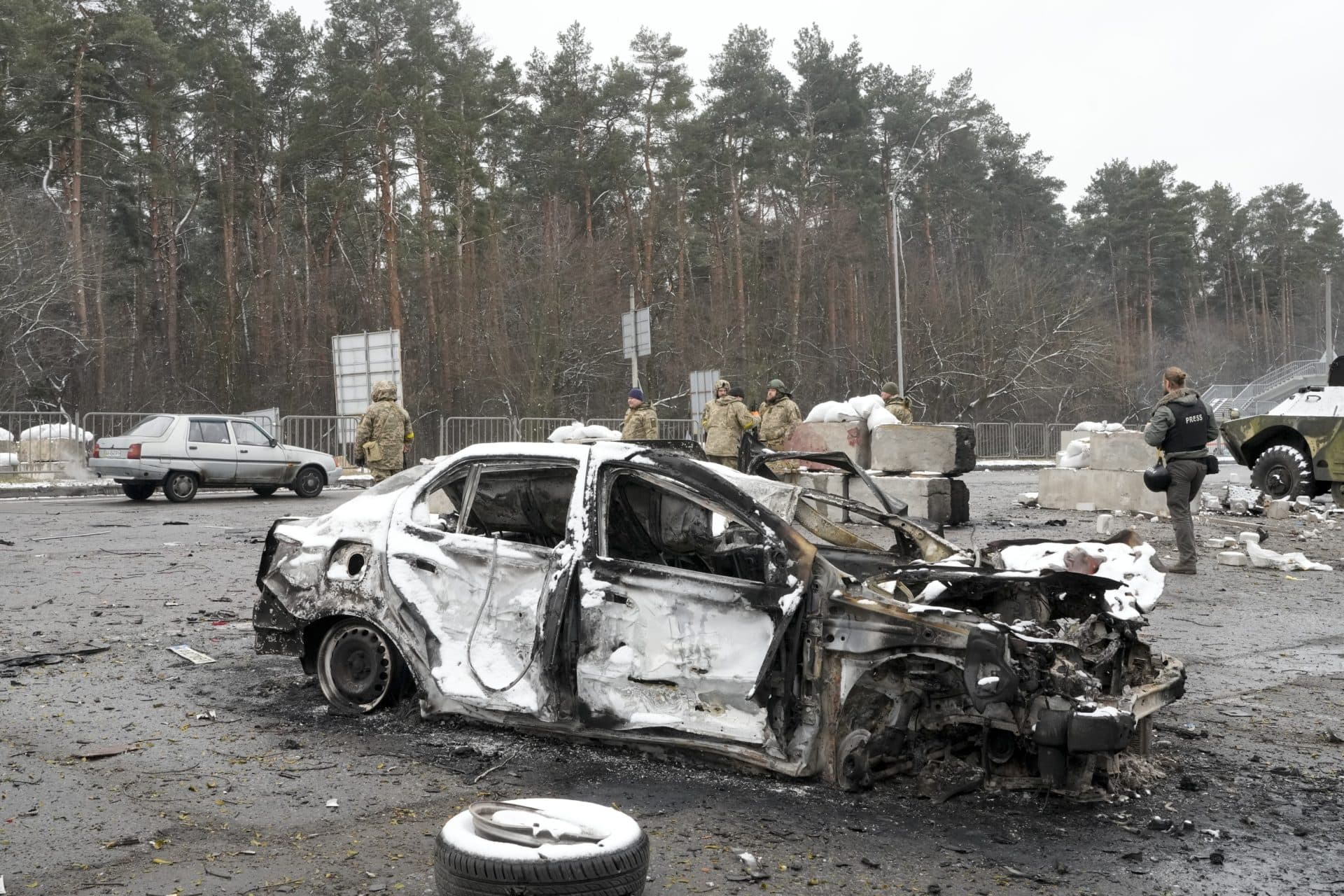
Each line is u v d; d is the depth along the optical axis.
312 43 52.66
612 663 5.45
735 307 54.97
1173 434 12.73
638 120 54.69
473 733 5.99
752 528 5.24
